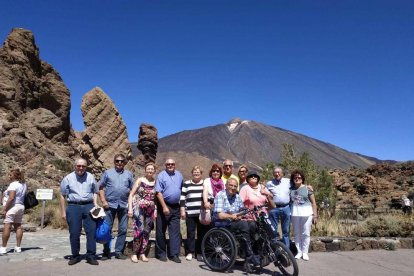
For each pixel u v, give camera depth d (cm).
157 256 884
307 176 2150
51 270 745
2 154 4812
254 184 866
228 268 783
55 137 6700
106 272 744
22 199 963
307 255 944
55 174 4706
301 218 949
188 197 890
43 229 1648
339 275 817
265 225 798
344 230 1435
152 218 854
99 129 5556
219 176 895
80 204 824
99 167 5431
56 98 7506
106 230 828
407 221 1487
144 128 6159
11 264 791
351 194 5078
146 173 864
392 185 5138
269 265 865
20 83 6769
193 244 898
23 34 7244
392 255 1051
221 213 812
